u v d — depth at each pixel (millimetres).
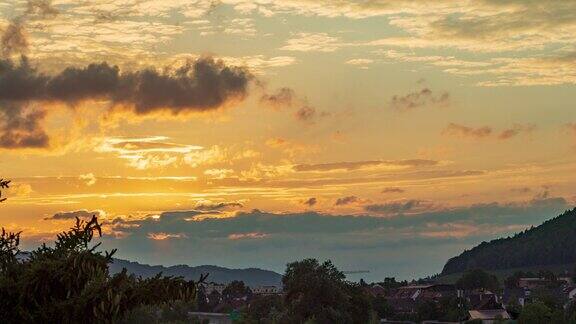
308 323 117500
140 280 15625
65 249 16156
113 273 15812
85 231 16312
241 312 161625
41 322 15227
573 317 152250
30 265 15922
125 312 15414
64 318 15148
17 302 15469
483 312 188125
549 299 167000
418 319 190875
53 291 15680
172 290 15578
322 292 123750
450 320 185875
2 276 15789
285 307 128375
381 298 193625
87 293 15117
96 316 14906
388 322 191125
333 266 127688
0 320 15438
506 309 193625
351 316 128000
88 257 15586
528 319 151625
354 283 130875
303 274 125000
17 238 16891
